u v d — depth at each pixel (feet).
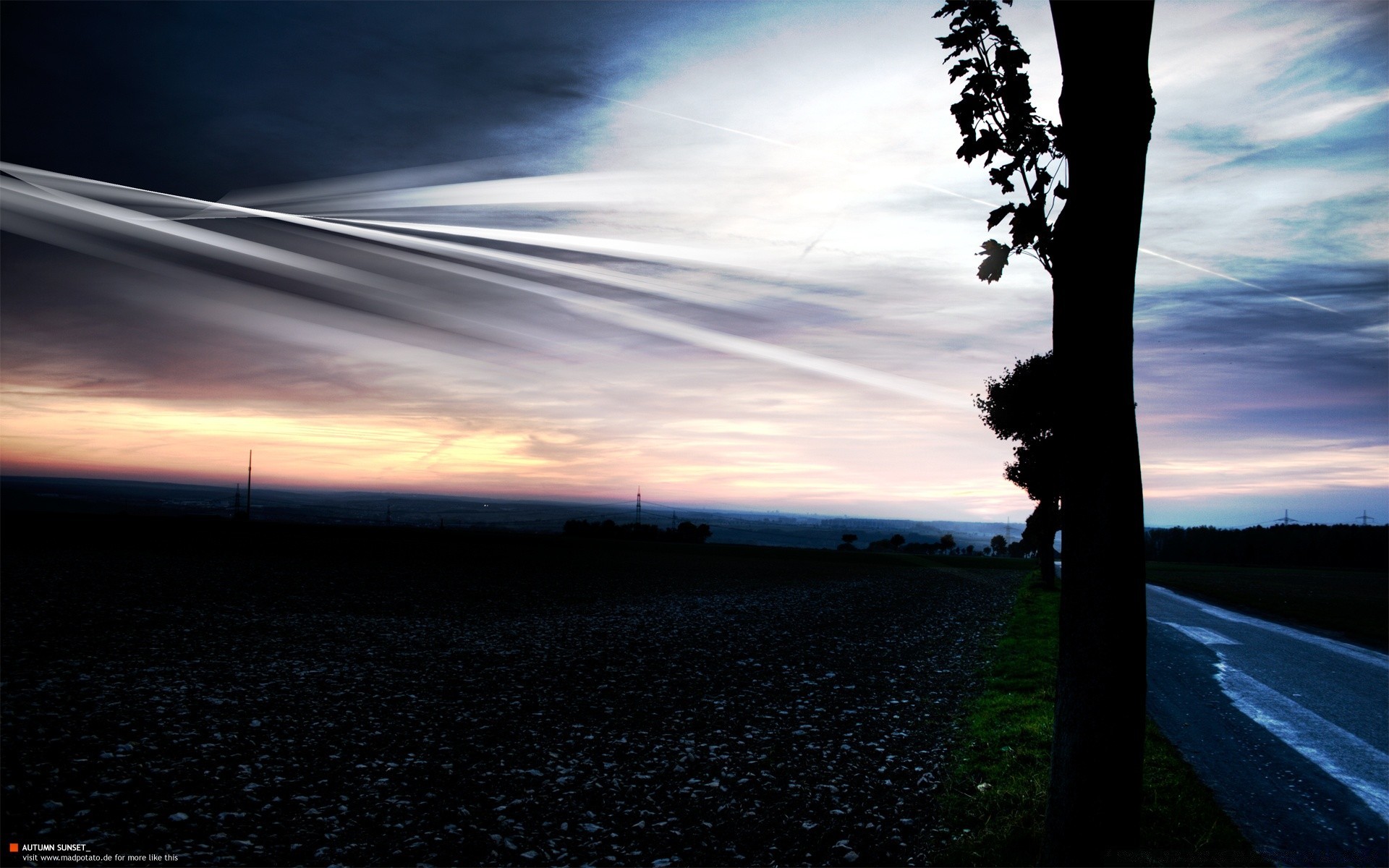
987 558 317.01
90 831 21.94
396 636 65.51
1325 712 36.29
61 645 54.80
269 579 116.78
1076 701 15.80
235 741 31.81
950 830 21.66
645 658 55.98
